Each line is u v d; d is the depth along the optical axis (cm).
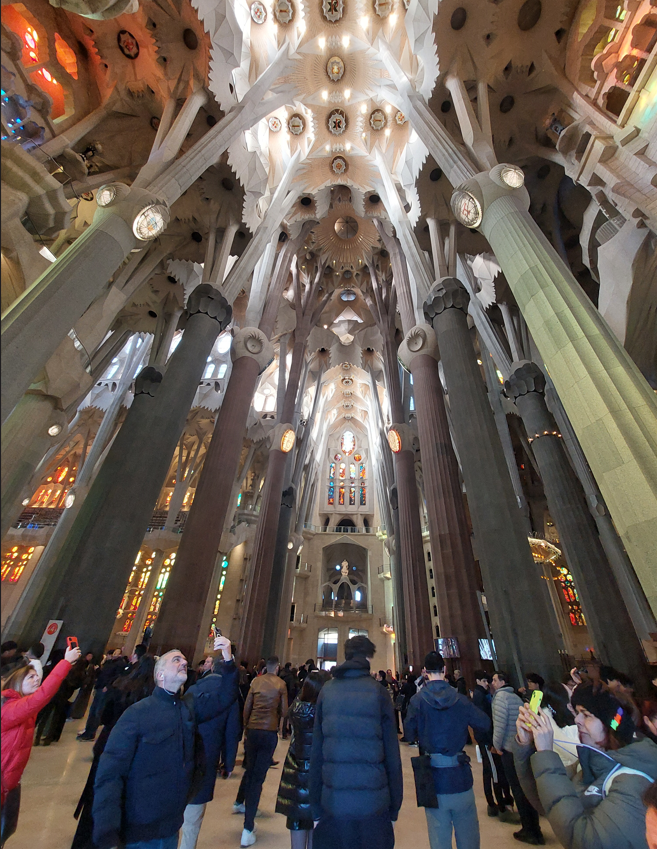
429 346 1439
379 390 3266
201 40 1121
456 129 1295
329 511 3553
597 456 500
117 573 917
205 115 1256
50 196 747
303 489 3084
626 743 210
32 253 763
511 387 1595
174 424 1118
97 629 862
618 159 1000
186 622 1080
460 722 255
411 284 1927
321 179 2095
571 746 220
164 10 1095
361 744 210
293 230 2205
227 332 2955
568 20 1095
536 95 1208
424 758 255
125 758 188
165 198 909
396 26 1588
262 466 3034
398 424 2048
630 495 453
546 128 1239
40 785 420
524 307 664
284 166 2034
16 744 234
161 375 1413
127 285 1477
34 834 311
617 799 157
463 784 244
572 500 1316
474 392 1041
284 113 1964
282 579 2083
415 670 1346
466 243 1491
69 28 1180
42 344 583
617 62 1003
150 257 1574
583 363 551
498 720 365
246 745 362
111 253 738
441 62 1141
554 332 600
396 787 210
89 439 2767
